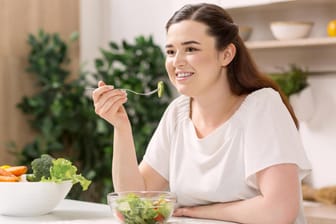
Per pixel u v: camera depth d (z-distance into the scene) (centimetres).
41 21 398
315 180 340
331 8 326
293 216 181
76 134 402
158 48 386
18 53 387
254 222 182
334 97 330
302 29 317
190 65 189
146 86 386
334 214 286
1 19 377
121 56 385
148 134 371
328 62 329
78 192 388
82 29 424
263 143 186
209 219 191
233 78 200
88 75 423
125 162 204
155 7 400
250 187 191
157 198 166
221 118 199
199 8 193
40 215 188
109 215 188
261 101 193
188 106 210
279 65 345
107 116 198
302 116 328
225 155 193
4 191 181
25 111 387
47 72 386
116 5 420
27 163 381
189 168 201
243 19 356
